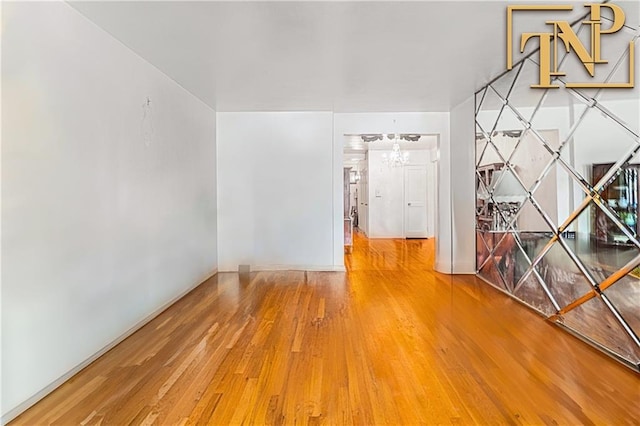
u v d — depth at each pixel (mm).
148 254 3504
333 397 2135
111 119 2908
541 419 1912
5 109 1971
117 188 2994
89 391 2232
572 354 2697
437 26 2809
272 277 5336
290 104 5176
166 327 3318
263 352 2754
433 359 2621
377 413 1979
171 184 4023
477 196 5199
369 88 4422
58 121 2344
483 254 5133
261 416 1958
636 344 2459
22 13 2068
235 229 5707
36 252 2174
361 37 2998
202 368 2506
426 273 5605
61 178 2373
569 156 3170
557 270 3381
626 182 2535
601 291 2799
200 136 4957
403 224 10070
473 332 3146
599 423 1872
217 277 5340
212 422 1911
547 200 3520
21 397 2047
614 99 2646
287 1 2426
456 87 4410
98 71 2746
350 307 3877
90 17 2598
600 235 2805
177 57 3383
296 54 3334
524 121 3840
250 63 3564
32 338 2135
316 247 5754
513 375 2381
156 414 1982
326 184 5723
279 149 5695
